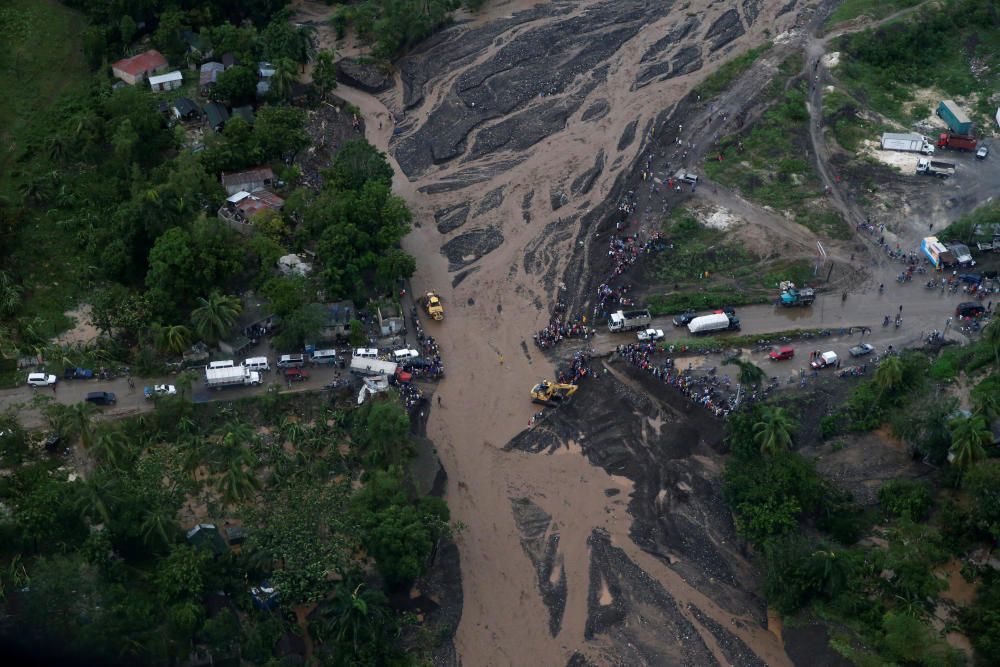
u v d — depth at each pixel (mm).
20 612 125625
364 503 142625
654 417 167000
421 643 135500
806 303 189125
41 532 134375
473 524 152000
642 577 144750
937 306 188750
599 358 179000
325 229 191125
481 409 170125
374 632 127438
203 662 127500
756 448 151125
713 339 182500
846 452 160125
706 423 164500
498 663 134375
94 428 150750
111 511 136500
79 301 185125
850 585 134250
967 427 146625
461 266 199750
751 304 190875
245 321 177750
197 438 152125
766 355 179375
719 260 199375
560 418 168500
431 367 175750
